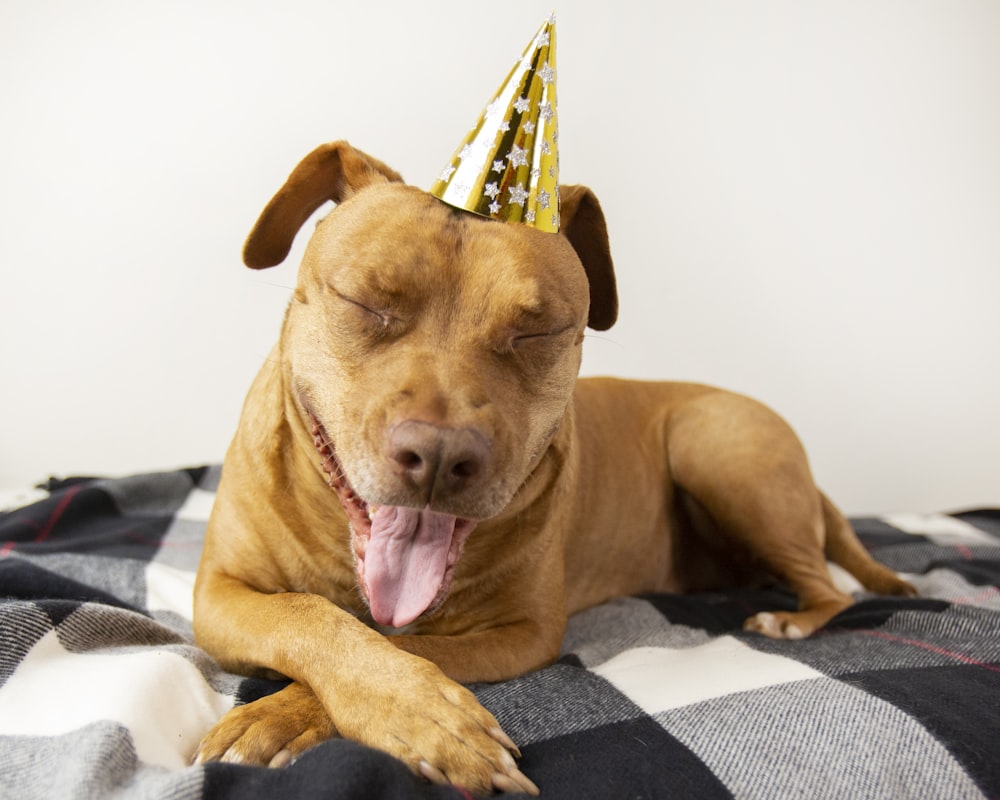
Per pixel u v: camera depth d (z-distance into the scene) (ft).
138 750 1.33
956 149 3.67
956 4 3.62
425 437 1.45
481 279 1.59
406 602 1.61
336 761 1.23
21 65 3.39
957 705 1.55
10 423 3.54
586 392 2.64
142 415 3.57
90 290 3.50
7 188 3.43
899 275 3.69
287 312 1.92
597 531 2.46
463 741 1.34
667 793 1.29
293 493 1.84
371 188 1.79
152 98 3.44
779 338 3.67
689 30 3.51
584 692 1.63
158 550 2.51
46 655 1.61
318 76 3.45
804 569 2.53
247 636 1.63
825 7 3.57
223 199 3.50
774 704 1.55
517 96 1.68
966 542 3.01
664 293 3.60
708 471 2.64
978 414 3.78
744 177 3.59
